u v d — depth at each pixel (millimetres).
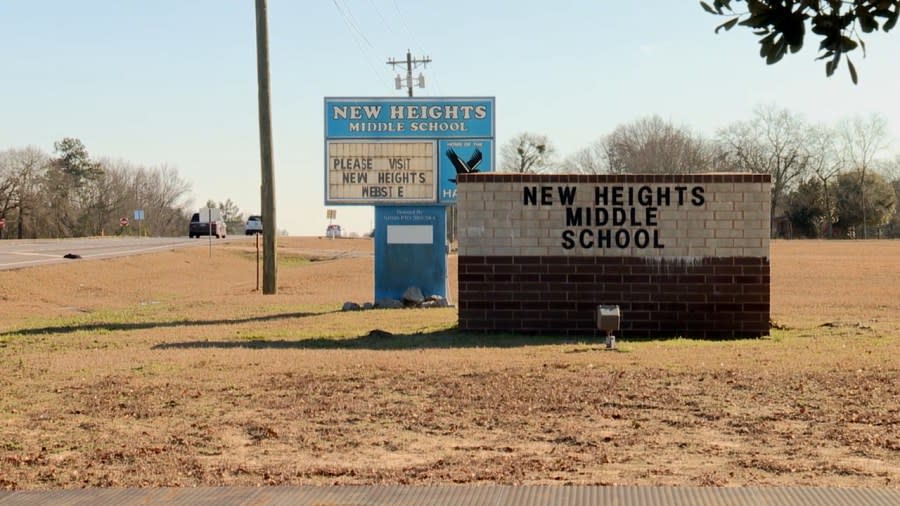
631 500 7707
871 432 9961
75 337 19656
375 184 26953
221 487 8336
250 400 11953
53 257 47750
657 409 11211
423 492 8062
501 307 19547
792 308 26297
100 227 132625
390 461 9172
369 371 13930
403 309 26016
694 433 10078
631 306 19250
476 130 26766
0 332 20984
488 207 19547
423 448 9648
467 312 19625
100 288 36875
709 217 19094
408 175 26922
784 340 18125
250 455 9461
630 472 8625
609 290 19297
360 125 26938
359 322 22391
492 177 19500
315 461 9211
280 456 9414
